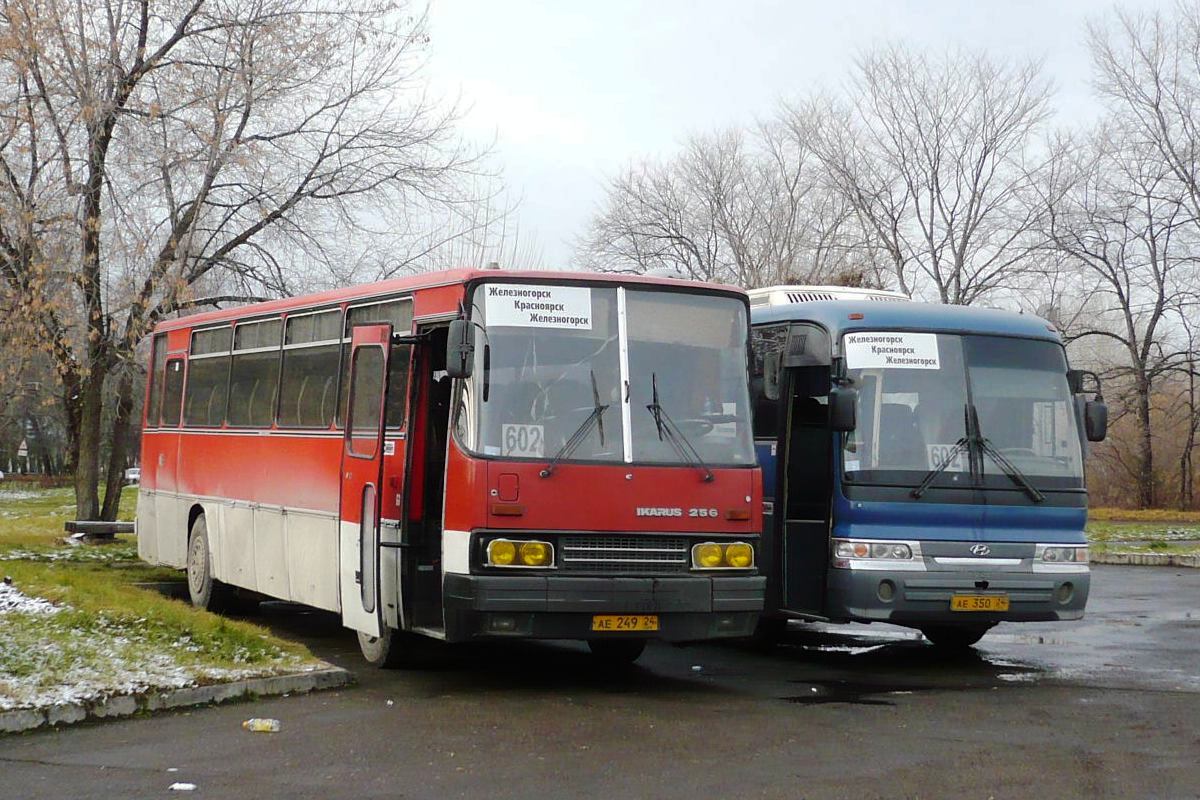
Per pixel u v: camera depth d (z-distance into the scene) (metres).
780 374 12.23
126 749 8.87
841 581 13.06
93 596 13.98
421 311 11.92
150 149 22.36
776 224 47.84
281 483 14.50
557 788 7.77
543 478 10.82
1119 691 11.63
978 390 13.55
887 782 7.93
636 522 10.98
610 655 13.52
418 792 7.69
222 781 7.97
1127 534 35.59
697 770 8.25
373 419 12.39
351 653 13.67
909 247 46.94
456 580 10.76
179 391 18.12
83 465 25.12
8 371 22.22
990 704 10.87
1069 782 7.96
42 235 21.89
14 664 10.57
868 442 13.23
